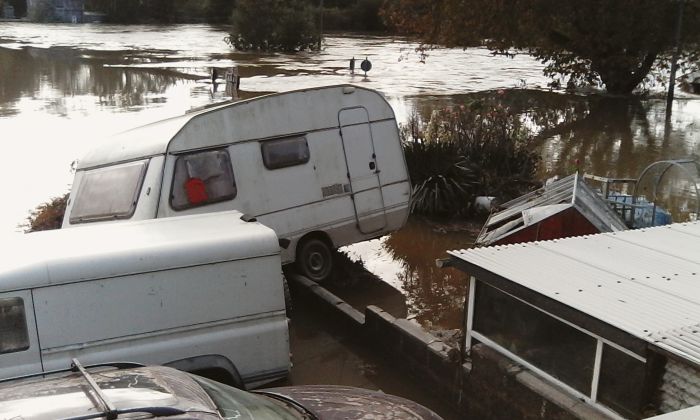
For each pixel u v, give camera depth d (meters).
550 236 7.84
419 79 37.34
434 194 12.12
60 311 5.15
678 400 4.17
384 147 9.69
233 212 6.85
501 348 5.59
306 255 9.14
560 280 5.13
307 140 9.02
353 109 9.39
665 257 5.69
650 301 4.70
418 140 13.10
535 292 4.92
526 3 24.84
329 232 9.28
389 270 9.95
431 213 12.27
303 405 4.11
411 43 66.31
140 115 22.81
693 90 34.59
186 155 8.14
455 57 55.41
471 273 5.61
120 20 94.38
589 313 4.50
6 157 16.30
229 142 8.45
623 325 4.30
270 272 5.95
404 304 8.73
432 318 8.23
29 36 64.31
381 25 86.12
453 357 6.11
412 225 11.96
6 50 47.75
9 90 28.73
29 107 24.27
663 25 28.77
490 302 5.68
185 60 44.50
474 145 12.95
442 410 6.21
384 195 9.70
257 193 8.64
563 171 15.48
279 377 6.06
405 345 6.84
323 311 8.42
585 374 4.80
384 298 8.92
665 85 35.75
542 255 5.76
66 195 12.09
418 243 11.10
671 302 4.68
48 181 14.20
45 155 16.59
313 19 60.62
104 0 93.75
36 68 37.25
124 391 3.25
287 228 8.91
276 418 3.70
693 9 28.78
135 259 5.40
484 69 45.44
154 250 5.49
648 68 32.19
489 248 5.99
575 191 8.32
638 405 4.37
